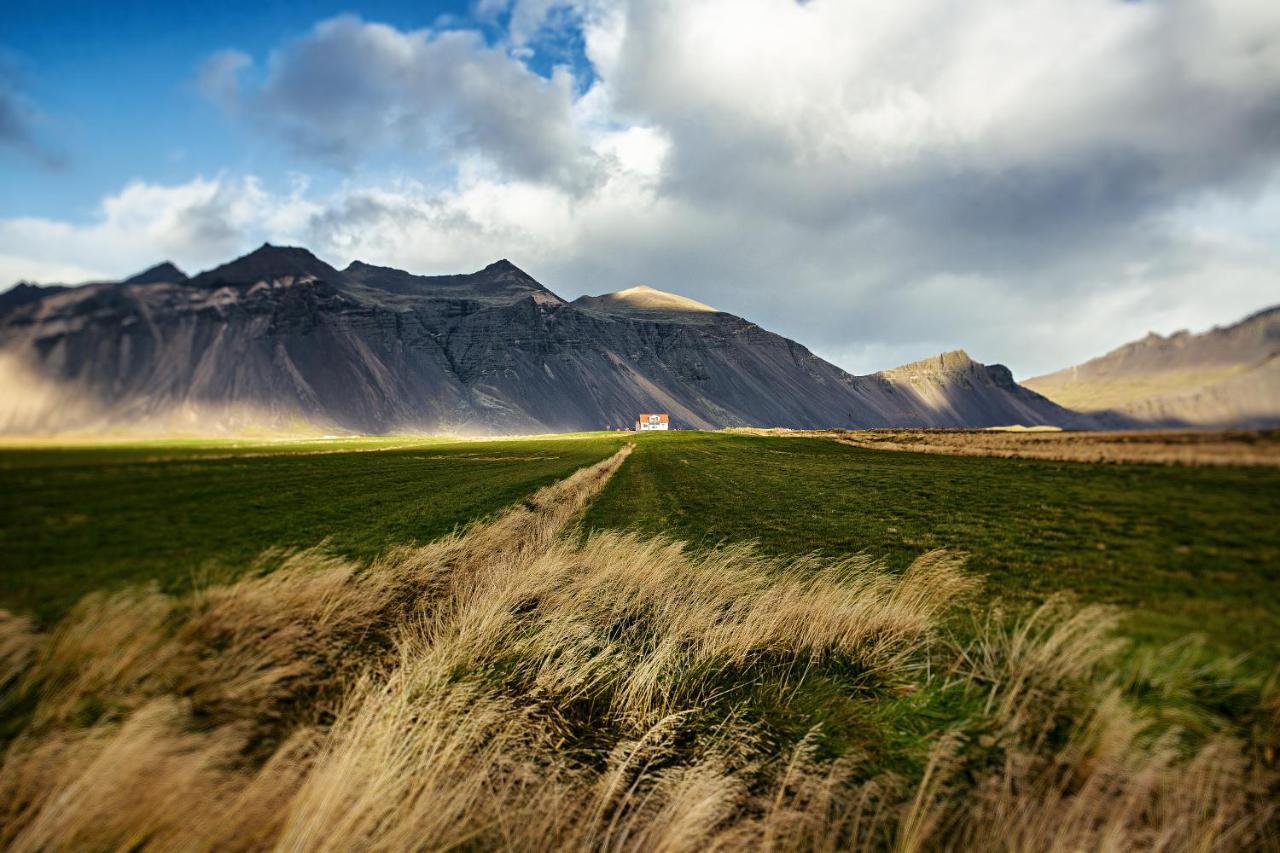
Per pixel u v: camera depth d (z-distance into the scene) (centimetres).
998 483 2645
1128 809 515
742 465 5194
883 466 4272
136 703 613
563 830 569
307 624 881
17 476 2288
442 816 543
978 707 704
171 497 2405
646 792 627
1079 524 1505
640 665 798
